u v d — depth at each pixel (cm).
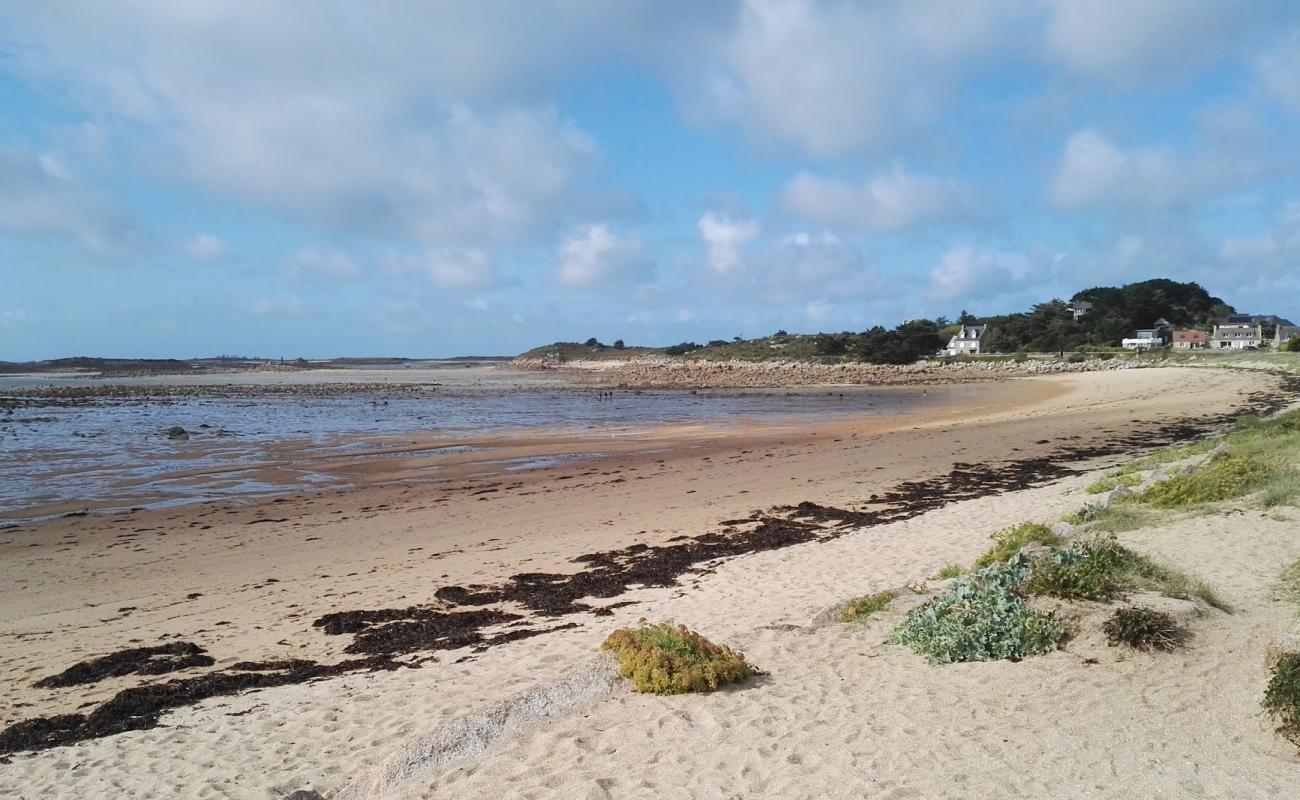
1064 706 516
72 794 524
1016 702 529
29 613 981
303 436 2894
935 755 466
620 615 890
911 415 3647
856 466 2062
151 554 1260
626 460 2267
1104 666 566
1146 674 546
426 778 487
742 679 613
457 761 505
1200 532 923
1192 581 700
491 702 601
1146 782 419
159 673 779
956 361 8606
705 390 6297
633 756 494
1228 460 1260
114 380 8412
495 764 496
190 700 700
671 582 1045
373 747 563
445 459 2305
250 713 655
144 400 5009
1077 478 1705
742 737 510
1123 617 597
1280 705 459
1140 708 502
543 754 505
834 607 773
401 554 1254
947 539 1125
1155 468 1502
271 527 1445
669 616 855
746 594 925
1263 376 5162
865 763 464
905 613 739
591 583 1065
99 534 1395
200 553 1265
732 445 2591
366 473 2061
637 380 7912
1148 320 10369
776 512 1498
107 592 1065
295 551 1277
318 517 1530
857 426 3167
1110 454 2192
